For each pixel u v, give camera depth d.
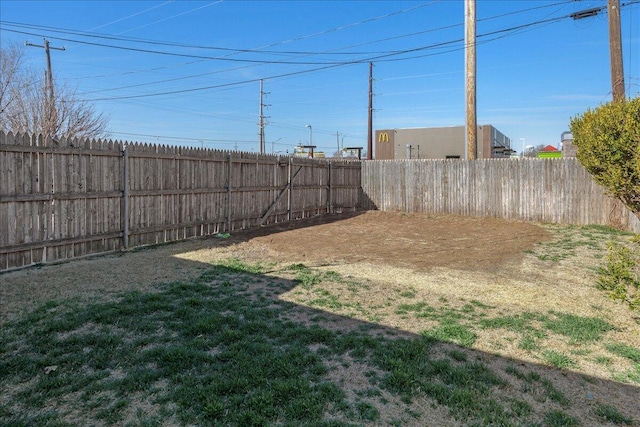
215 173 10.25
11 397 2.90
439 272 6.57
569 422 2.66
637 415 2.78
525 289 5.59
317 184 14.46
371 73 28.58
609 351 3.69
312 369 3.28
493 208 13.54
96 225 7.56
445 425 2.62
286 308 4.75
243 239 9.62
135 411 2.73
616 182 5.01
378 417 2.69
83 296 5.09
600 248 8.46
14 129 17.05
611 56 10.01
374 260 7.50
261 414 2.67
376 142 34.75
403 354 3.52
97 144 7.47
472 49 13.21
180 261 7.16
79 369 3.30
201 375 3.18
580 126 7.23
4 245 6.21
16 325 4.15
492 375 3.22
